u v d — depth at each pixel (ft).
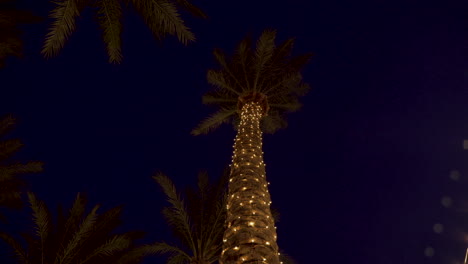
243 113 38.11
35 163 41.34
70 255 37.70
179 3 27.07
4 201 39.99
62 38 24.08
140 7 27.12
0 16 24.54
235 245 16.72
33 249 37.76
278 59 44.57
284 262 41.16
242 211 19.25
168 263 40.83
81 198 42.11
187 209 42.63
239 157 25.88
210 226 41.52
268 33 41.04
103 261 38.96
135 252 39.73
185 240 41.55
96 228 39.24
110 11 27.43
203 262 39.70
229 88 43.80
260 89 42.83
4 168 38.83
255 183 22.29
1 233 35.94
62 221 40.65
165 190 40.98
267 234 17.71
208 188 43.96
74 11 24.62
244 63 43.70
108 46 27.66
